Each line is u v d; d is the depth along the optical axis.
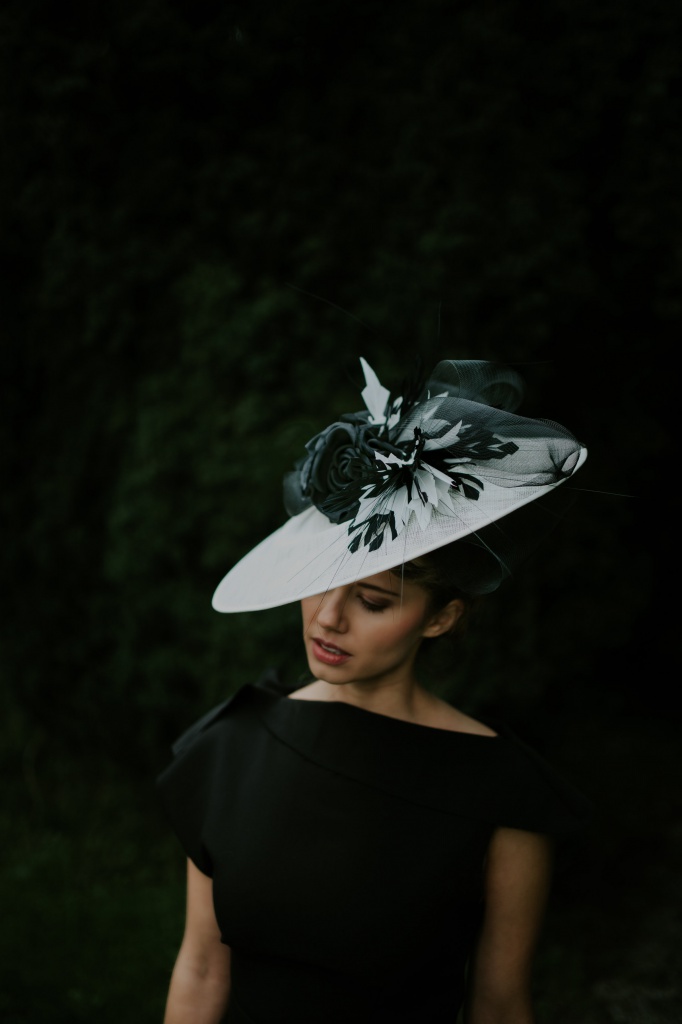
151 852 3.55
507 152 2.98
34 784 3.86
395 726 1.37
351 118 3.18
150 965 2.93
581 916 3.26
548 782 1.37
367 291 3.18
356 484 1.25
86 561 3.66
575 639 3.25
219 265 3.33
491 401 1.36
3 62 3.19
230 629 3.21
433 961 1.30
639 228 3.07
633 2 2.88
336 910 1.28
